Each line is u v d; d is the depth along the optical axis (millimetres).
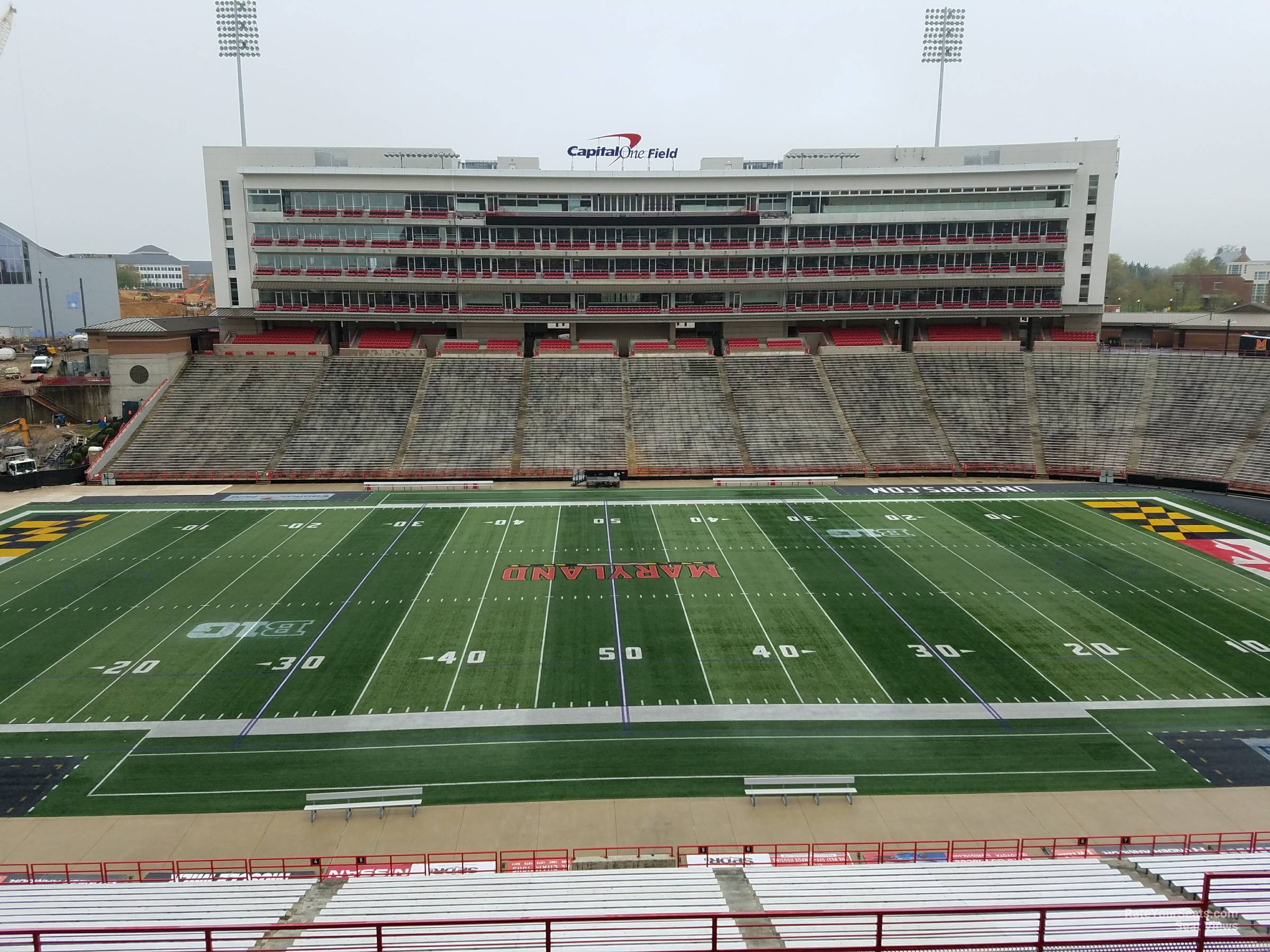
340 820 24016
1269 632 35844
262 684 31547
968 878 18453
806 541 48500
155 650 34344
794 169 75250
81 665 33031
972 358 75250
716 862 21688
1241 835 23125
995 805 24516
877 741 27766
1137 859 20344
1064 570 43375
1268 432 62188
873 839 23062
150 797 25062
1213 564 44375
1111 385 70188
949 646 34594
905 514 54188
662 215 74312
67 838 23281
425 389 72125
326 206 73938
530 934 16141
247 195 73875
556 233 74938
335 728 28625
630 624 36781
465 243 74625
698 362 75875
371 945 14812
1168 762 26609
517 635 35656
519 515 53969
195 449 65750
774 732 28297
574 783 25656
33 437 68438
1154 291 154375
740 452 66625
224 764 26656
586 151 75000
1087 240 75250
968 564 44469
